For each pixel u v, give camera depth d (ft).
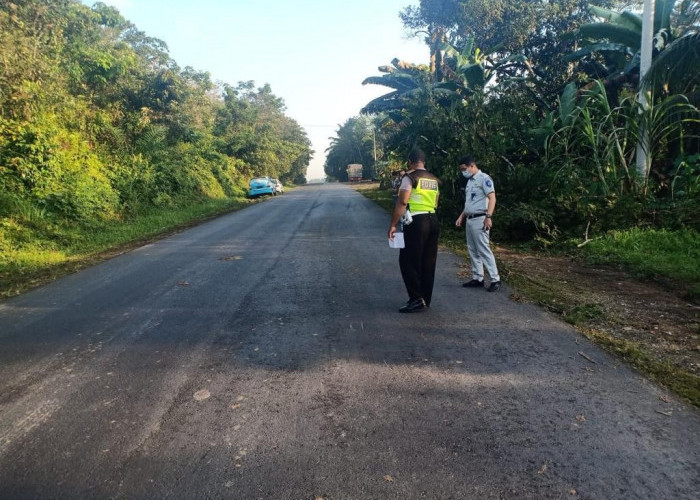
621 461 7.72
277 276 21.61
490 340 13.12
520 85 57.36
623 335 13.52
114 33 86.79
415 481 7.35
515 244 29.58
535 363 11.55
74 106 50.44
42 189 37.70
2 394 10.72
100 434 8.96
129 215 48.03
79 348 13.38
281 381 10.96
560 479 7.31
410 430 8.79
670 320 14.82
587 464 7.66
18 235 31.76
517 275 20.90
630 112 33.86
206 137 91.61
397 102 72.74
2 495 7.29
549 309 15.89
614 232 27.40
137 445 8.55
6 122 38.17
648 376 10.75
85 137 52.49
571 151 36.76
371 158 237.86
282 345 13.14
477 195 18.34
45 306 18.03
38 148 38.14
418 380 10.80
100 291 20.13
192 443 8.58
